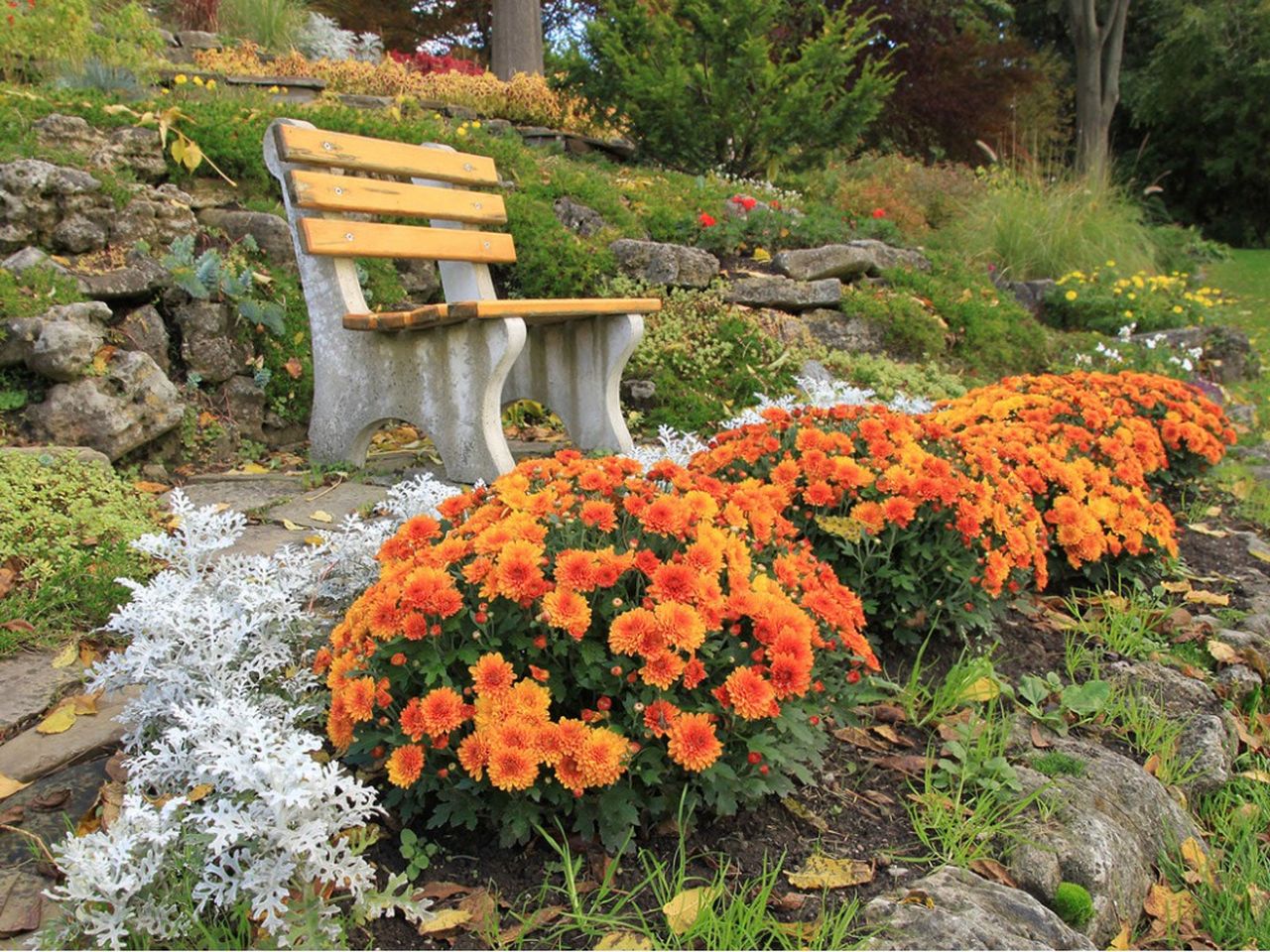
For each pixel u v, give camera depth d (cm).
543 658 181
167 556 222
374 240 381
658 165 871
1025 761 227
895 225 783
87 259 391
